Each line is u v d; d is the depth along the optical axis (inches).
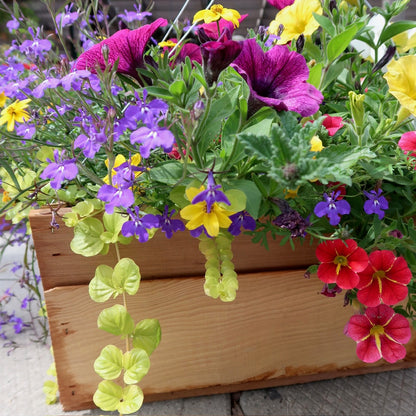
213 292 29.1
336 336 37.2
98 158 32.6
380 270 28.3
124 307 27.2
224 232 30.5
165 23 25.7
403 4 34.9
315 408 36.9
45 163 34.0
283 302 34.8
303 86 25.0
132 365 26.7
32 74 36.3
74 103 30.8
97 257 31.5
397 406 36.8
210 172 23.7
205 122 26.3
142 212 27.6
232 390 38.2
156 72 27.4
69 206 31.8
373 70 37.2
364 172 30.9
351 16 37.3
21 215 36.7
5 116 33.5
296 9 35.8
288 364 37.3
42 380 40.9
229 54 22.8
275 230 30.1
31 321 49.9
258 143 22.1
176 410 36.9
